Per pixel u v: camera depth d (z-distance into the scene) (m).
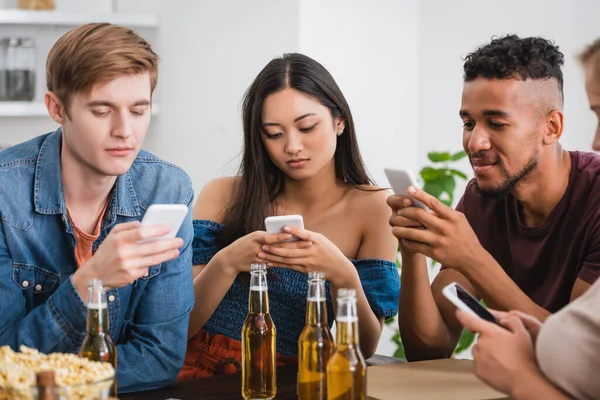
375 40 3.62
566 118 3.61
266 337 1.65
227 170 3.46
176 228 1.54
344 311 1.37
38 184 1.74
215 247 2.33
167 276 1.84
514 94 1.80
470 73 1.86
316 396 1.53
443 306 2.10
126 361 1.77
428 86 3.84
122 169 1.64
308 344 1.53
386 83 3.68
